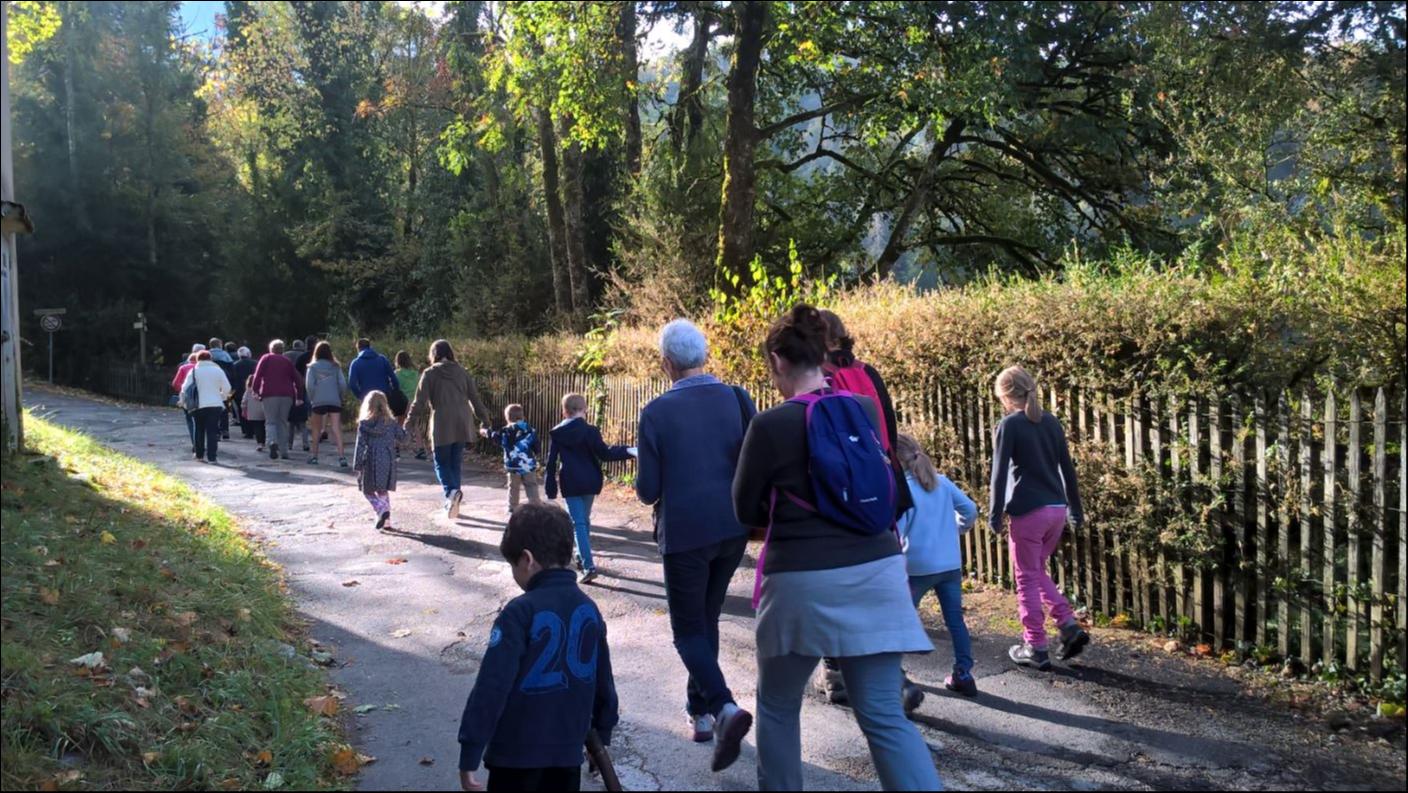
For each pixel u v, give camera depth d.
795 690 3.71
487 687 3.45
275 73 38.19
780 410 3.67
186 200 42.62
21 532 6.22
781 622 3.55
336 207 34.84
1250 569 5.74
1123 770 4.48
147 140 41.59
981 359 7.40
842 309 9.35
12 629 4.93
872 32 18.14
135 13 41.50
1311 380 5.61
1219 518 5.85
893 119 19.31
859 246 23.73
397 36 33.03
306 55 37.78
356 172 36.28
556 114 18.00
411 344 20.83
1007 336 7.09
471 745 3.40
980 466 7.62
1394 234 5.84
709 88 21.52
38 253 39.38
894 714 3.50
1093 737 4.85
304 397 16.92
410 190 35.62
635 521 10.66
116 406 27.58
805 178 24.84
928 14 16.98
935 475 5.50
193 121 45.12
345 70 36.62
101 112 39.91
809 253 22.61
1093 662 5.89
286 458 15.82
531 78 17.86
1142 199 20.05
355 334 27.70
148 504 8.78
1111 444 6.48
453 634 6.68
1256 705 5.14
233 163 47.28
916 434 7.97
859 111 20.34
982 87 16.73
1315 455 5.40
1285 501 5.50
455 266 28.92
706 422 4.78
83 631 5.19
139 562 6.50
